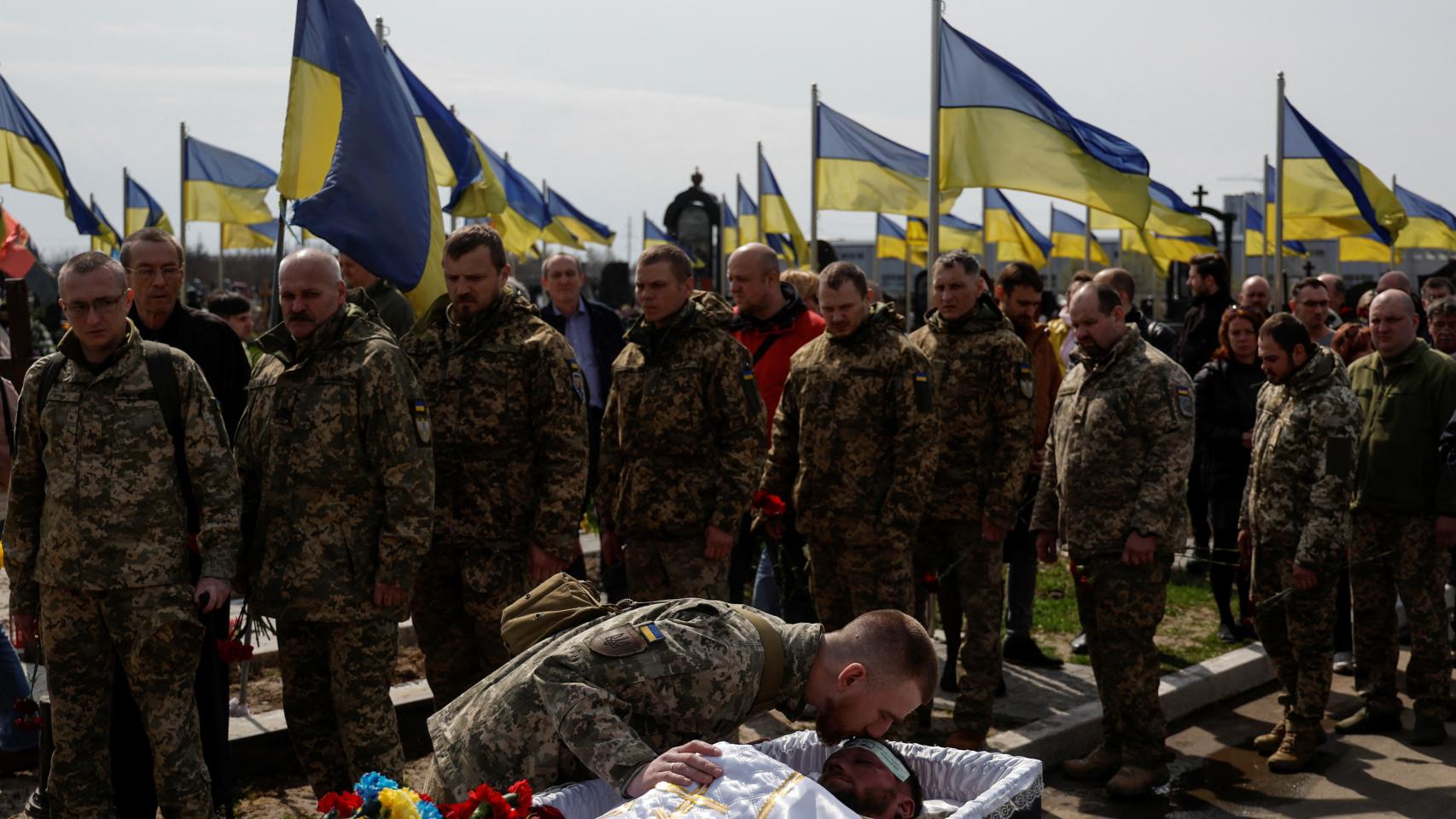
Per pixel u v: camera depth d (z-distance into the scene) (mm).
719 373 5398
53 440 4109
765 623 2943
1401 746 6242
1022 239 20281
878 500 5496
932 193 7793
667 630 2840
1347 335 8070
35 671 4508
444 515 4945
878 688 2865
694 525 5441
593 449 7746
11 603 4355
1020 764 3049
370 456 4305
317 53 5398
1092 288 5488
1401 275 9695
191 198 19141
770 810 2559
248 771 5336
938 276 5984
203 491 4195
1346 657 7680
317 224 5004
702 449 5461
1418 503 6293
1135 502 5363
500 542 4910
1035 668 7125
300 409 4305
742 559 6820
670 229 29609
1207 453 7910
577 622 3117
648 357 5516
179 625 4129
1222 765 5992
